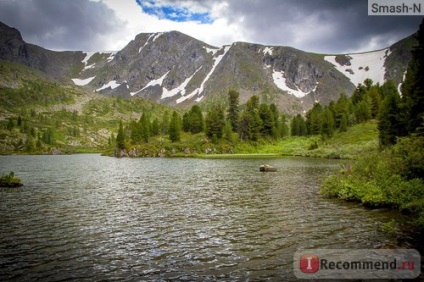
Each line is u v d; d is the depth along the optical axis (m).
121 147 155.50
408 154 30.47
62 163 99.50
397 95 90.62
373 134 125.81
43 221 23.88
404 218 23.38
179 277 13.94
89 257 16.45
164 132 189.50
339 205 28.61
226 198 33.00
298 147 148.12
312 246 17.64
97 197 34.25
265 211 26.59
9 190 39.72
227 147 149.62
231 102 173.00
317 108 189.88
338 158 106.19
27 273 14.46
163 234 20.44
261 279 13.62
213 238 19.45
